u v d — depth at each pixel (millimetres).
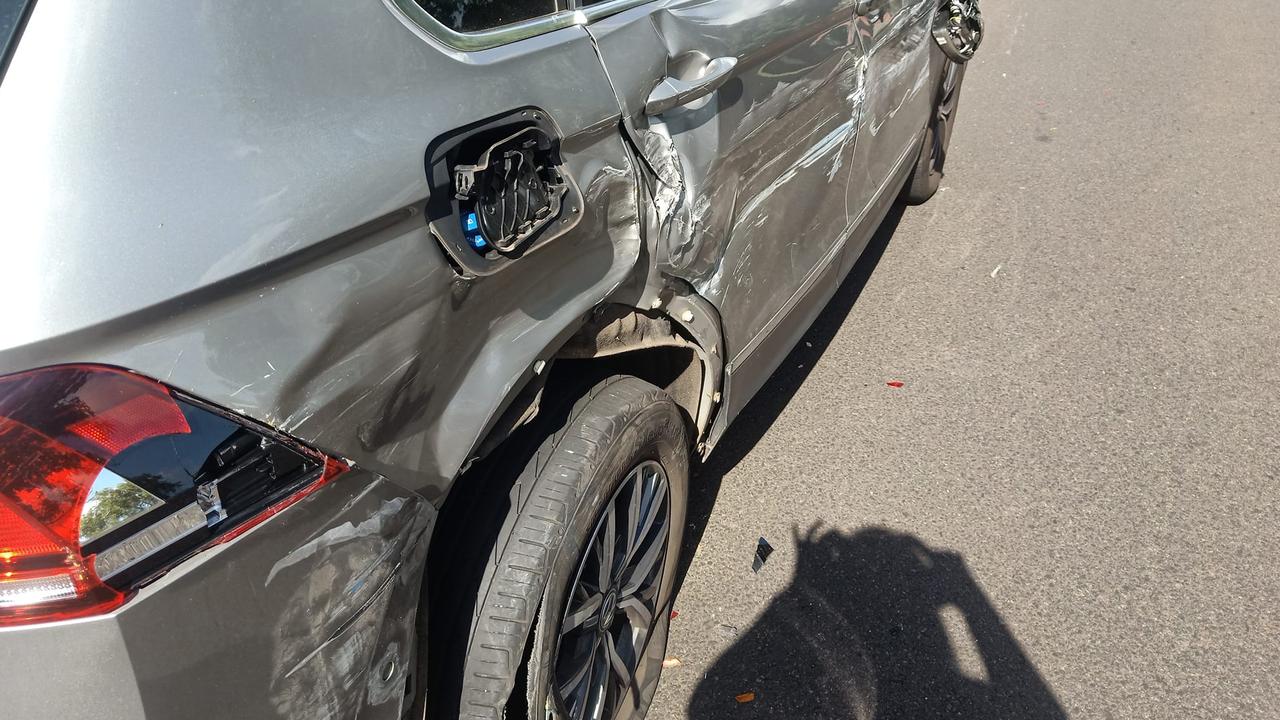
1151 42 7402
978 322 3701
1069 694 2158
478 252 1324
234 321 1020
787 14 2238
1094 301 3775
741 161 2084
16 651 895
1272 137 5301
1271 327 3496
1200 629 2285
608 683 1918
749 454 3045
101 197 943
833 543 2646
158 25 1022
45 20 954
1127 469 2838
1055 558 2535
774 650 2324
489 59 1414
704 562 2621
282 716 1087
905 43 3334
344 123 1162
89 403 921
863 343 3625
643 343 1900
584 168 1562
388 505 1222
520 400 1516
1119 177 4961
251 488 1048
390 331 1195
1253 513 2625
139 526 948
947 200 4871
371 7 1252
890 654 2291
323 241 1093
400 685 1282
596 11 1725
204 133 1027
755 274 2268
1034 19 8523
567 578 1584
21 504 888
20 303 885
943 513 2729
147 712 939
